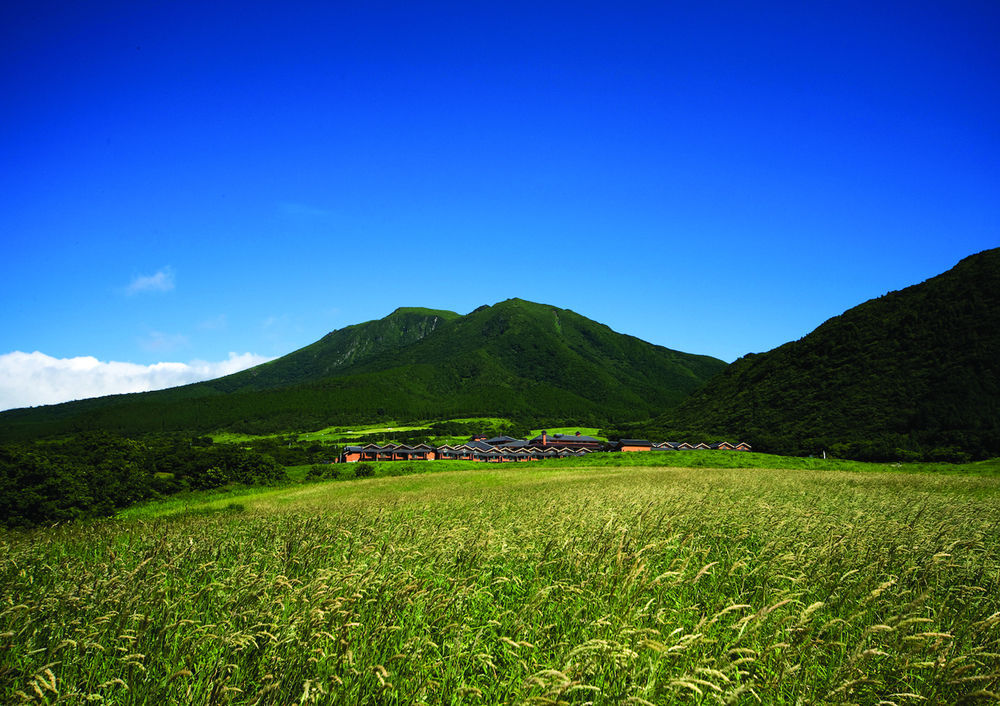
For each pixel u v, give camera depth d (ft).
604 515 38.83
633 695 14.67
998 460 205.67
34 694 16.74
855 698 16.11
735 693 14.48
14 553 37.45
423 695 16.07
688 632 19.89
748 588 25.23
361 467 252.21
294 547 32.12
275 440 586.86
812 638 18.17
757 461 230.27
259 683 17.08
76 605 23.24
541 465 252.83
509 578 25.89
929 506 52.75
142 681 17.57
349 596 20.97
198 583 27.25
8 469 132.36
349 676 17.06
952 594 24.53
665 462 234.38
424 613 21.13
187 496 181.57
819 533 34.42
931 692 16.37
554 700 14.14
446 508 59.06
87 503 138.51
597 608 21.47
